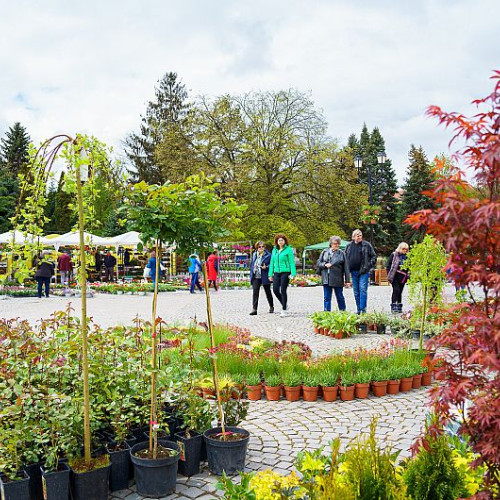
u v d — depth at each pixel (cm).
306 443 514
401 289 1314
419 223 244
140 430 471
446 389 251
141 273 3575
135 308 1728
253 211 3550
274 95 3641
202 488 418
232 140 3669
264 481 298
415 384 735
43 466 394
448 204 231
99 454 429
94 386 475
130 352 511
